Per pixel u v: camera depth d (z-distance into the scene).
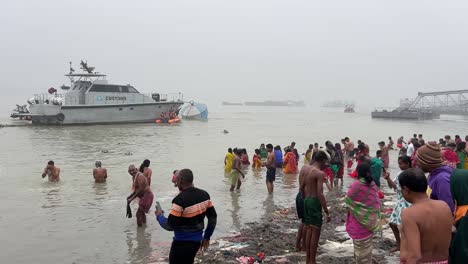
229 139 35.88
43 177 17.05
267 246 9.03
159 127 46.62
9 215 12.02
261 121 68.25
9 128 42.69
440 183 4.91
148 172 13.16
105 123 47.28
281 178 18.77
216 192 15.63
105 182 16.92
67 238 10.05
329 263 7.67
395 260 7.62
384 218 10.88
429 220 3.78
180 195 5.77
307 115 103.50
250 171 20.64
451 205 4.77
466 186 4.23
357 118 90.94
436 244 3.79
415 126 64.06
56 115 44.47
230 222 11.62
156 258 8.73
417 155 5.21
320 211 7.38
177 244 5.68
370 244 6.58
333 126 59.16
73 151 26.70
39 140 32.56
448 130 55.94
